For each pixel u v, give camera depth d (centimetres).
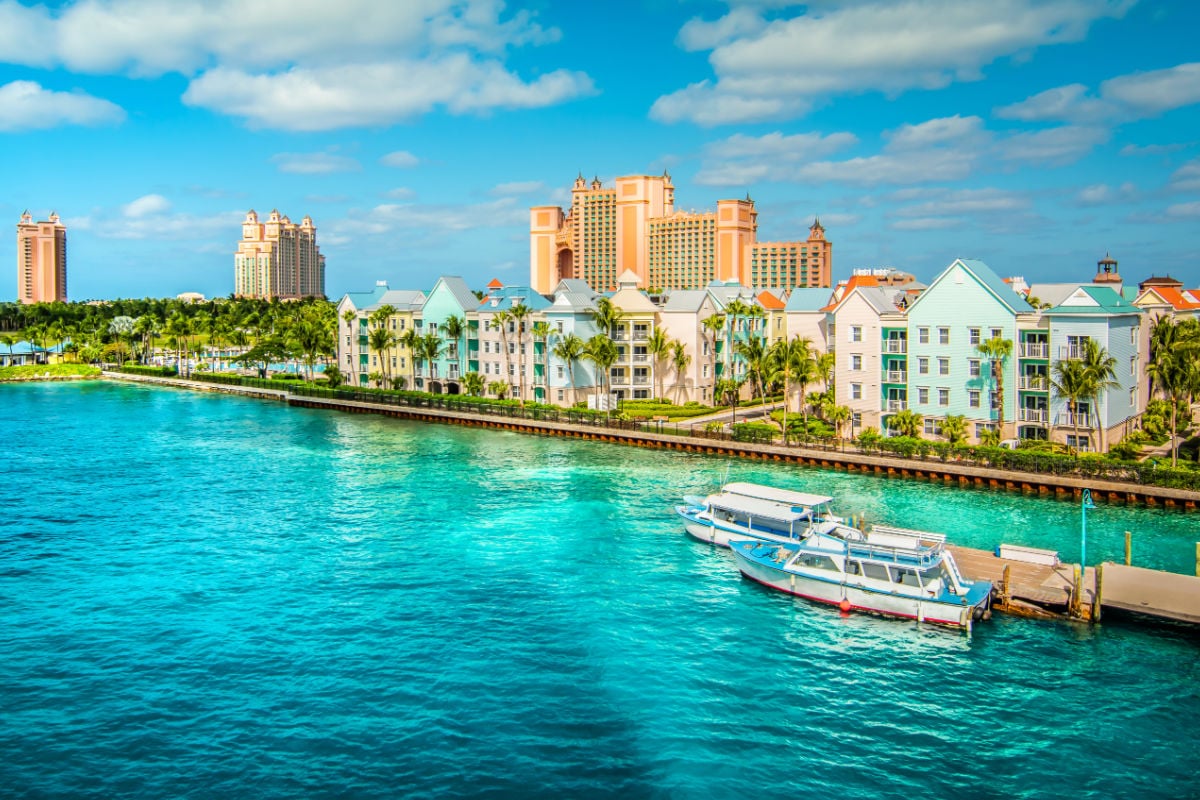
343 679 5191
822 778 4241
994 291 11038
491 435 14288
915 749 4488
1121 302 11206
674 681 5178
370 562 7306
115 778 4197
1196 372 9438
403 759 4362
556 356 15950
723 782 4194
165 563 7338
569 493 9769
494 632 5859
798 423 13625
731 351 16888
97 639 5766
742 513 7725
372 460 11969
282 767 4294
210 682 5159
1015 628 5922
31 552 7669
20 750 4431
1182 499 8800
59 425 15788
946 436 11312
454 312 17938
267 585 6769
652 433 13000
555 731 4628
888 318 11938
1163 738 4581
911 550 6266
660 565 7238
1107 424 10412
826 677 5241
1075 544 7638
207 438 14125
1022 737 4597
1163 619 5859
